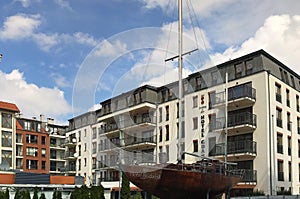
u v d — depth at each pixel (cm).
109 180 3253
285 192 2900
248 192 2808
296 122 3362
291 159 3175
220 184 1177
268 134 2916
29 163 6241
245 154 2914
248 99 2970
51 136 6675
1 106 5350
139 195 2609
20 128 6238
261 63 3028
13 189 3069
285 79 3284
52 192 3266
